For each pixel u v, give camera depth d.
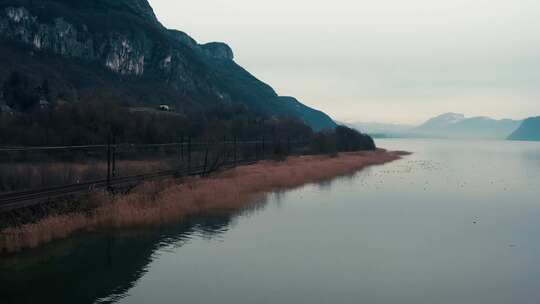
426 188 48.41
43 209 23.00
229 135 81.62
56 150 56.31
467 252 23.12
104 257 20.41
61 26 199.75
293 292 17.22
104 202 26.81
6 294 15.98
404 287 18.06
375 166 76.69
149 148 67.06
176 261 20.39
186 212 30.39
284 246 23.33
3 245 19.83
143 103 169.75
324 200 38.22
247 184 41.88
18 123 63.88
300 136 112.81
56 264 19.16
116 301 15.81
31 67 156.00
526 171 74.06
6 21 182.88
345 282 18.45
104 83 185.12
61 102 94.50
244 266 20.02
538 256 22.48
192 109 168.25
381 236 26.08
